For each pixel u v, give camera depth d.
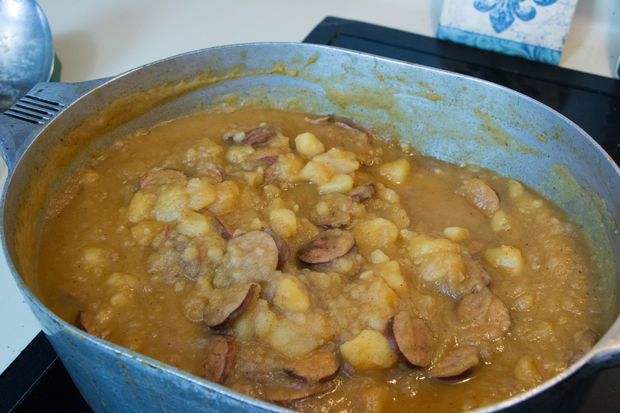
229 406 0.42
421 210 0.63
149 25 0.86
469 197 0.64
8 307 0.58
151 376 0.43
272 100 0.72
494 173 0.67
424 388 0.51
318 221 0.60
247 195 0.61
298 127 0.70
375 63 0.67
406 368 0.51
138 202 0.60
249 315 0.52
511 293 0.56
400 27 0.85
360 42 0.81
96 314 0.54
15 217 0.54
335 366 0.50
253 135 0.67
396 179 0.66
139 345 0.52
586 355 0.43
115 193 0.62
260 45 0.68
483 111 0.65
